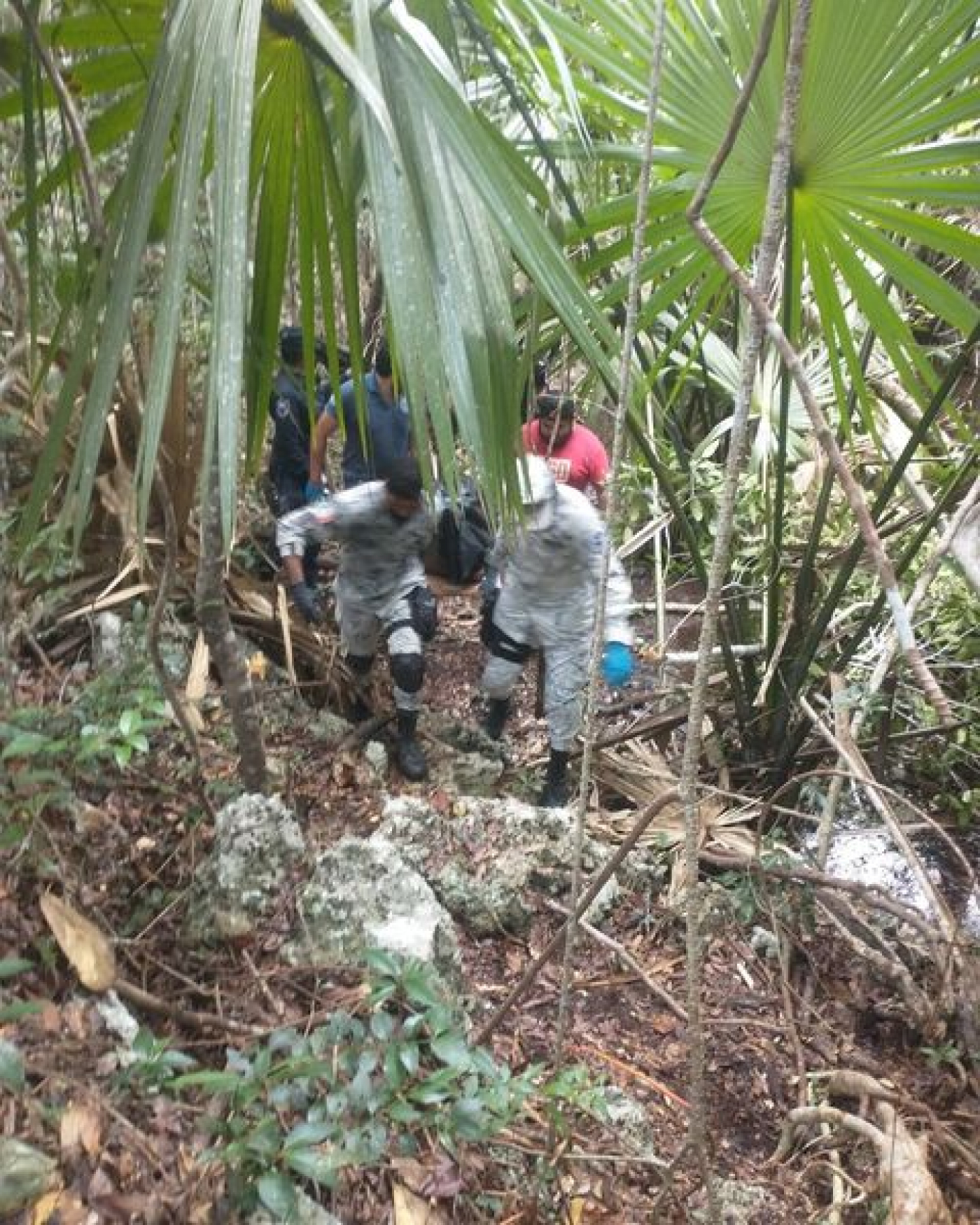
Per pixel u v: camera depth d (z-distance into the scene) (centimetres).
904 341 278
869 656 365
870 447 444
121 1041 191
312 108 185
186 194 135
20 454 314
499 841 299
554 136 260
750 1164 235
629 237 255
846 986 289
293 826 249
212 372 130
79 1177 157
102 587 338
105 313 145
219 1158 162
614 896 301
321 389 368
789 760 355
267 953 232
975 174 218
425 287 146
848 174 224
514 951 280
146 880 245
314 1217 166
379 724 357
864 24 197
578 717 336
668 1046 261
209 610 246
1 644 248
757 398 417
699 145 227
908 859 260
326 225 201
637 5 216
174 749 287
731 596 368
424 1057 207
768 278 112
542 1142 209
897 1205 209
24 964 161
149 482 131
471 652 449
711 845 326
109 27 179
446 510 349
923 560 385
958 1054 257
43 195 187
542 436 372
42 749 218
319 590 435
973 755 366
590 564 320
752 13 205
